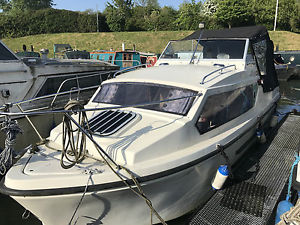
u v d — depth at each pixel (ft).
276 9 93.09
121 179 7.68
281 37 86.07
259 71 15.99
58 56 38.14
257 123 14.12
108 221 8.80
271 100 18.47
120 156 8.21
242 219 9.07
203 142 10.10
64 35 93.71
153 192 8.78
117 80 12.34
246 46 14.79
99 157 8.50
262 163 12.64
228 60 14.71
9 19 98.43
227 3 95.81
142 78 11.81
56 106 17.74
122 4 107.04
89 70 20.77
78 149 8.77
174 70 13.09
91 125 9.52
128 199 8.50
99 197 7.91
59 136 9.55
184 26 102.58
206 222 8.99
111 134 8.93
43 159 8.52
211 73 11.35
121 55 36.29
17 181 7.46
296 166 7.97
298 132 16.46
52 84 17.90
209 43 15.92
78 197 7.64
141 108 10.69
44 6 164.76
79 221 8.45
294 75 45.44
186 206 10.50
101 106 11.50
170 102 10.50
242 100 13.24
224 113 11.51
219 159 10.71
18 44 90.43
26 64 17.67
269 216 9.16
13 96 15.78
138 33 92.58
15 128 8.50
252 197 10.09
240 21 97.81
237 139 11.57
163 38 89.51
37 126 16.48
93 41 89.76
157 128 9.25
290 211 7.00
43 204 7.72
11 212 11.84
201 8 104.73
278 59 45.19
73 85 19.52
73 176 7.56
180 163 8.81
